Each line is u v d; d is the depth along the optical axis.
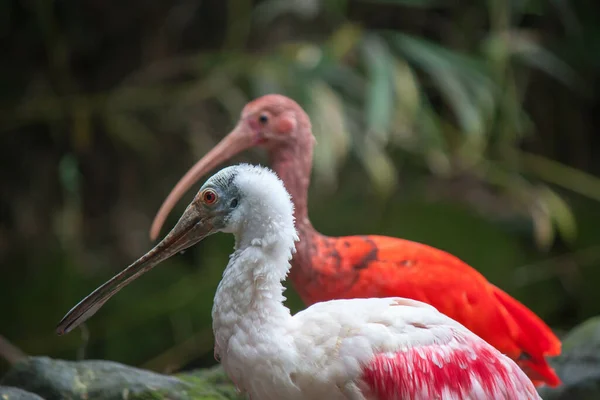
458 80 10.85
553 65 13.34
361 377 4.84
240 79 12.59
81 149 13.27
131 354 11.56
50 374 6.24
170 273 12.26
